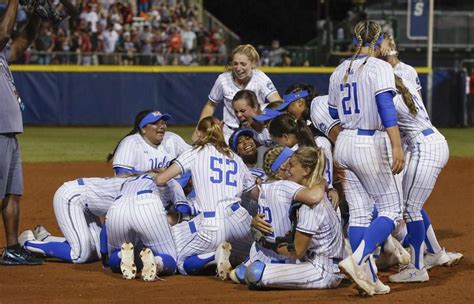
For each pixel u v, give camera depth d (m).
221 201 27.92
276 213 25.45
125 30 105.62
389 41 29.98
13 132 29.06
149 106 94.75
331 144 29.80
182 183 30.47
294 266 25.23
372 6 112.38
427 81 93.88
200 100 94.62
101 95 94.44
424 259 29.14
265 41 140.00
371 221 25.75
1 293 24.86
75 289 25.52
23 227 37.81
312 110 28.45
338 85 25.55
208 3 139.75
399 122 27.22
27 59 96.12
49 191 48.78
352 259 23.89
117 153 30.34
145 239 27.81
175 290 25.39
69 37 102.00
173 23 110.38
